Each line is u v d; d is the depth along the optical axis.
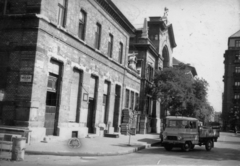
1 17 13.97
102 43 21.55
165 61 45.97
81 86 18.41
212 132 19.19
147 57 34.38
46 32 14.20
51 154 11.40
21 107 13.17
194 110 31.03
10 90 13.48
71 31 16.80
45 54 14.18
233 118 76.88
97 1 20.19
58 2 15.55
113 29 23.86
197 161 12.50
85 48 18.69
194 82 32.81
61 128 15.71
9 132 12.38
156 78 33.78
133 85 30.62
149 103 36.50
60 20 15.83
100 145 15.43
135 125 29.09
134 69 30.64
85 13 18.80
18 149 9.57
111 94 23.80
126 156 13.17
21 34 13.70
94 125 20.50
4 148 10.34
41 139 13.80
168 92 30.98
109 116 23.52
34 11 13.80
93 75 20.33
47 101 15.14
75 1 17.20
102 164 10.16
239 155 16.36
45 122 14.87
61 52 15.73
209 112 33.16
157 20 38.75
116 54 24.91
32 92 13.19
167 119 18.34
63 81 16.02
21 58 13.52
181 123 17.78
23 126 12.98
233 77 78.94
